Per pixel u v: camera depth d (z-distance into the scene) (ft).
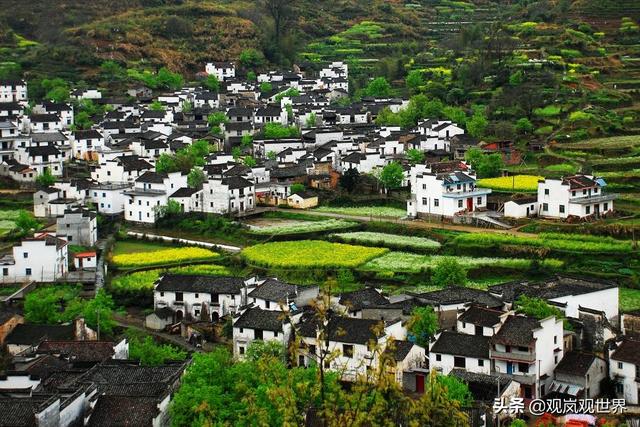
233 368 433.48
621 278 646.33
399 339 510.99
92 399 418.51
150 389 432.66
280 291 569.64
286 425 307.99
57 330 562.66
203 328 590.14
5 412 378.53
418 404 314.35
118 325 616.39
